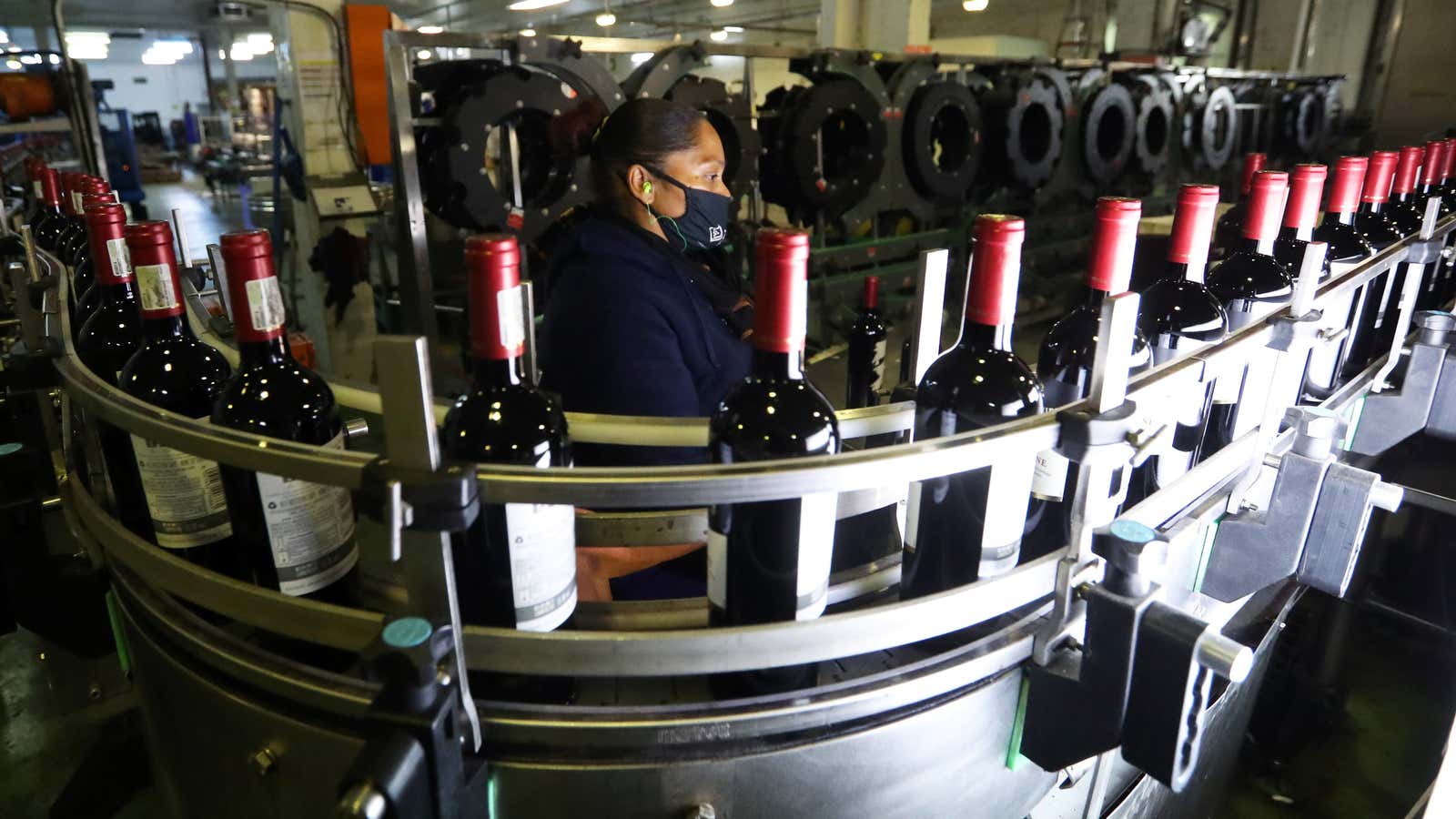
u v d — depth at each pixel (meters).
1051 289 5.74
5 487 0.89
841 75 4.30
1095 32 8.34
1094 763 0.85
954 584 0.72
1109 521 0.64
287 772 0.63
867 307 1.60
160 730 0.75
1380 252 1.19
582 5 13.12
